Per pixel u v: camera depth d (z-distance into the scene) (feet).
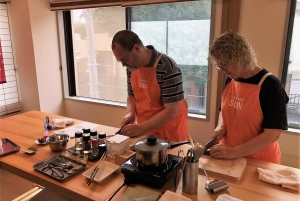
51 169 4.10
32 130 5.89
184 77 8.80
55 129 5.98
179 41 8.69
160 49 9.11
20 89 11.20
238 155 4.18
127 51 4.78
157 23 8.96
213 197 3.36
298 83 6.95
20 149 4.92
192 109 8.89
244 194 3.41
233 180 3.74
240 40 3.87
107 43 10.37
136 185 3.66
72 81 11.87
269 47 6.86
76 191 3.55
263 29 6.84
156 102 5.55
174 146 4.73
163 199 3.19
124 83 10.41
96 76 11.09
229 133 4.66
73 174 3.96
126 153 4.45
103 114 10.87
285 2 6.45
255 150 4.11
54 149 4.78
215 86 8.05
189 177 3.38
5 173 6.61
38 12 10.25
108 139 4.56
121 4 8.61
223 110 4.76
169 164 3.76
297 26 6.63
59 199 5.07
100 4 9.23
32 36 10.17
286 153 7.18
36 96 10.81
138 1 8.23
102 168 4.07
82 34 10.97
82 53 11.21
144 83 5.48
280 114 3.99
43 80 10.84
